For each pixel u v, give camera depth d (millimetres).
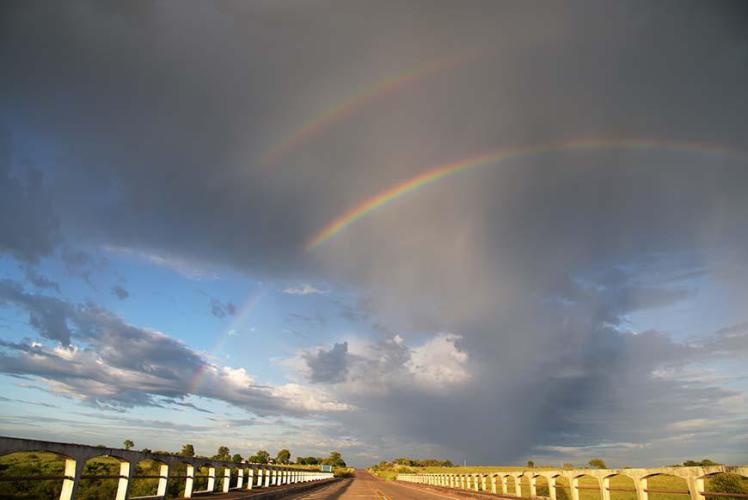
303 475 51312
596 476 17531
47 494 14062
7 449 8680
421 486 61781
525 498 25203
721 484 15586
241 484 25656
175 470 20375
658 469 14055
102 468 17062
